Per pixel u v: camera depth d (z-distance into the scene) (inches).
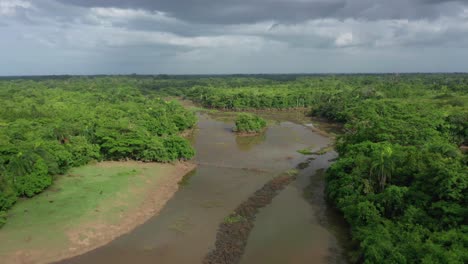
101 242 1710.1
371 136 2662.4
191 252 1637.6
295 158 3196.4
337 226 1876.2
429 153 1926.7
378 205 1680.6
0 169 1971.0
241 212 2060.8
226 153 3371.1
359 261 1493.6
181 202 2210.9
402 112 4092.0
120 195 2190.0
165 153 2910.9
